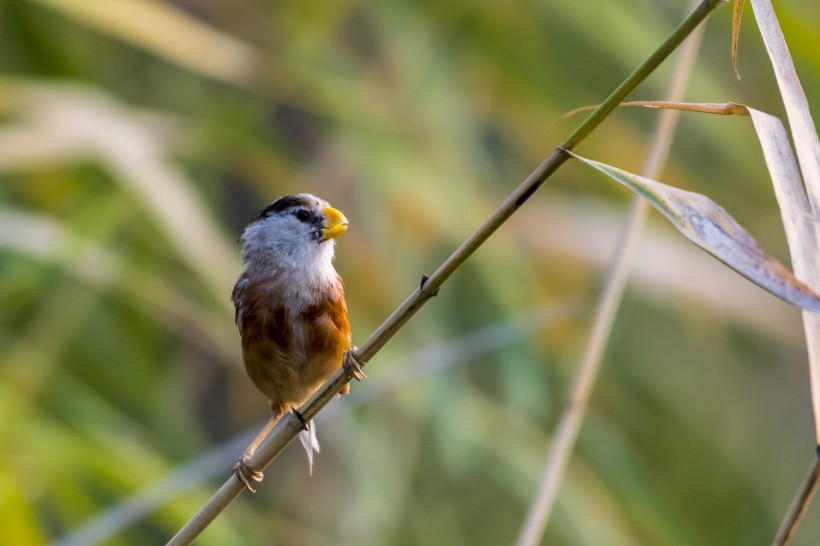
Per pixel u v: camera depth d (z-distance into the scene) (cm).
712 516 1471
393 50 1247
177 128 1177
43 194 1212
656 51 468
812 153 463
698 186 1346
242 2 1355
